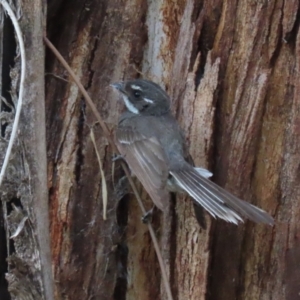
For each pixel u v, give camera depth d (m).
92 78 9.66
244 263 9.12
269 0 9.07
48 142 9.44
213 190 8.18
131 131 9.36
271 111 9.12
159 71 9.95
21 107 7.72
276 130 9.10
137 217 9.61
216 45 9.22
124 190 9.62
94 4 9.71
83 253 9.45
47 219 8.11
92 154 9.47
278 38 9.09
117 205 9.59
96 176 9.46
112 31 9.74
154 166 8.87
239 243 9.05
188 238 9.01
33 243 8.12
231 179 9.00
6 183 8.23
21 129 8.00
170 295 8.48
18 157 8.11
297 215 9.01
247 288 9.13
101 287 9.60
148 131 9.24
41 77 8.15
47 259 8.12
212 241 9.01
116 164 9.56
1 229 9.41
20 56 8.27
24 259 8.19
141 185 9.56
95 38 9.70
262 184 9.10
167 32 9.87
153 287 9.61
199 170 8.76
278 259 9.05
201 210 8.58
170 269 9.20
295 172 9.02
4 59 8.96
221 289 9.13
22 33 8.10
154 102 9.55
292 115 9.05
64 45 9.67
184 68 9.34
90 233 9.45
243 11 9.14
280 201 9.08
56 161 9.42
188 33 9.34
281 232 9.04
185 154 8.98
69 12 9.69
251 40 9.10
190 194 8.27
